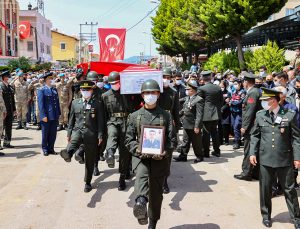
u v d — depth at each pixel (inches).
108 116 277.7
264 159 208.7
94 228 209.3
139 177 187.8
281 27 813.2
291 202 207.6
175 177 310.7
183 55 1558.8
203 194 267.3
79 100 270.4
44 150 393.1
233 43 1190.3
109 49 484.4
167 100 280.8
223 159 373.7
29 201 252.7
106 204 246.7
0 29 1528.1
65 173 322.3
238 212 233.8
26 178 307.3
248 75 297.0
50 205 245.1
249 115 289.1
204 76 370.9
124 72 269.9
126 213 231.0
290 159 206.5
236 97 418.6
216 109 370.6
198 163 357.4
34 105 612.1
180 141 394.6
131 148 192.7
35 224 215.0
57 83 562.9
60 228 209.5
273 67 691.4
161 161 191.6
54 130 397.1
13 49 1726.1
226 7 757.3
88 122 264.8
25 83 576.4
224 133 451.5
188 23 1056.2
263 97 206.2
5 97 424.8
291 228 209.8
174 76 407.5
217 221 219.9
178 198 259.0
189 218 224.2
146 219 178.1
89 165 268.1
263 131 209.6
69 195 265.0
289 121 203.3
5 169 335.9
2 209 238.5
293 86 319.0
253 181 299.3
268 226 211.3
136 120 193.8
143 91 189.2
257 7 739.4
